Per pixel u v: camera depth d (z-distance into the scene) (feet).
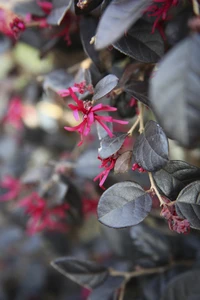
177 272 1.97
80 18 1.72
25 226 3.06
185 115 1.14
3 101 3.02
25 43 2.48
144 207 1.50
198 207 1.48
